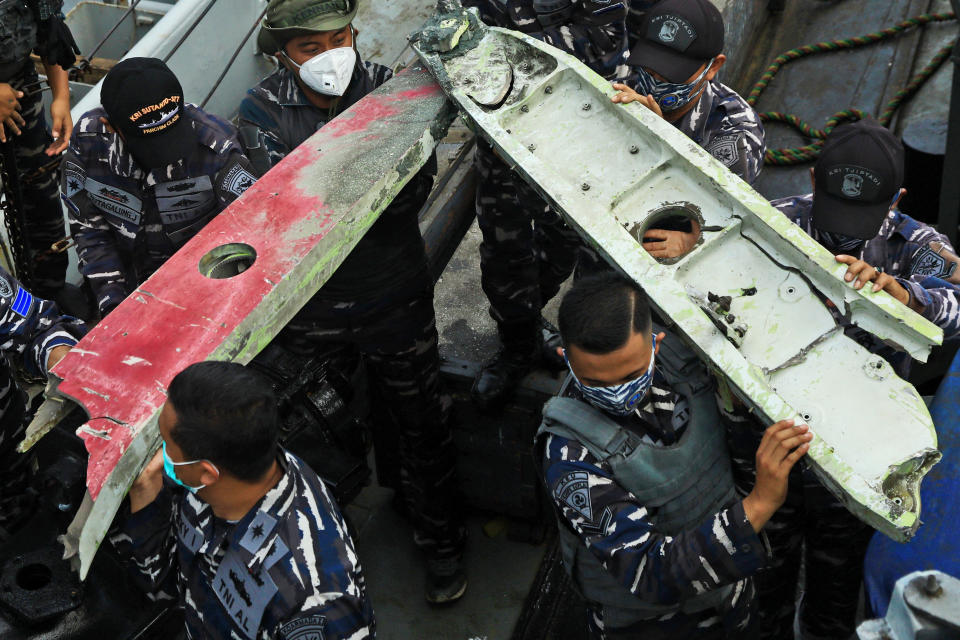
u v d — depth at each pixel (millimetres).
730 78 5492
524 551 3482
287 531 1796
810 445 1754
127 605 2291
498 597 3363
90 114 2742
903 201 4691
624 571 1890
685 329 1926
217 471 1689
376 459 3412
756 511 1795
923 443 1782
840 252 2549
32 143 3580
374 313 2834
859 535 2648
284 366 2449
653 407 2041
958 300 2387
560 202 2160
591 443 1931
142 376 1789
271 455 1740
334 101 2746
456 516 3285
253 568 1779
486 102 2400
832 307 2049
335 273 2738
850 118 5160
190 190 2773
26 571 2336
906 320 1868
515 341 3172
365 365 3145
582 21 2896
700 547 1814
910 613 1766
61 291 3707
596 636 2316
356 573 1847
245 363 1930
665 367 2078
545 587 3379
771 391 1825
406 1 5102
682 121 2760
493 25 3023
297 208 2133
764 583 2807
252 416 1673
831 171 2418
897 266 2641
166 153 2658
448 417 3117
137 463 1720
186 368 1706
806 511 2605
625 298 1826
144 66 2592
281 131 2785
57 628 2250
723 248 2105
